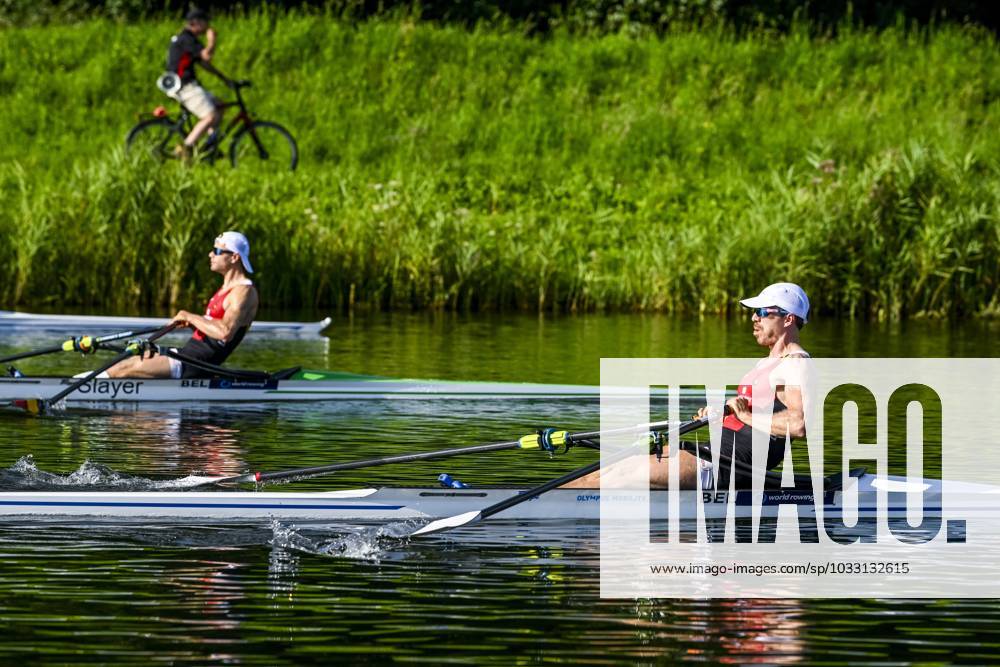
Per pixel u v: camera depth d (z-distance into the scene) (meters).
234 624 24.56
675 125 107.75
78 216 78.00
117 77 110.12
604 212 94.06
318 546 29.78
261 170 96.94
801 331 72.50
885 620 25.50
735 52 117.94
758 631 24.77
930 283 81.56
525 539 30.69
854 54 119.25
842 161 96.69
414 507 32.56
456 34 117.88
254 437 42.50
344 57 114.00
